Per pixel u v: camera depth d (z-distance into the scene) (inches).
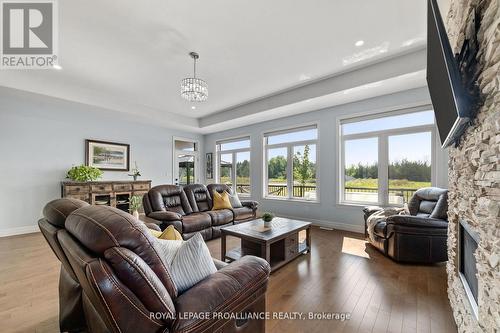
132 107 200.7
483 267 40.4
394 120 156.6
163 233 62.6
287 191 217.9
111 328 33.6
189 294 41.4
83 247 36.2
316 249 130.8
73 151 189.9
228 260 114.8
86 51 117.9
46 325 66.2
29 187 169.8
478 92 40.2
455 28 56.1
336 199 180.9
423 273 99.0
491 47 34.7
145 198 148.7
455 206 67.4
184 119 244.8
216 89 171.0
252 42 110.3
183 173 276.1
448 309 73.2
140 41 109.0
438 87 55.7
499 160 34.3
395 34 104.6
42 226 54.3
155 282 35.0
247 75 147.4
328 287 87.5
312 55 122.8
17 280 93.2
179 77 149.3
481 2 38.6
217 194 181.5
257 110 198.8
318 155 191.9
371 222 130.8
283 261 108.0
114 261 31.7
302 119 201.6
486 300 39.1
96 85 163.3
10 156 162.6
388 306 75.2
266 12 89.9
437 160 138.0
